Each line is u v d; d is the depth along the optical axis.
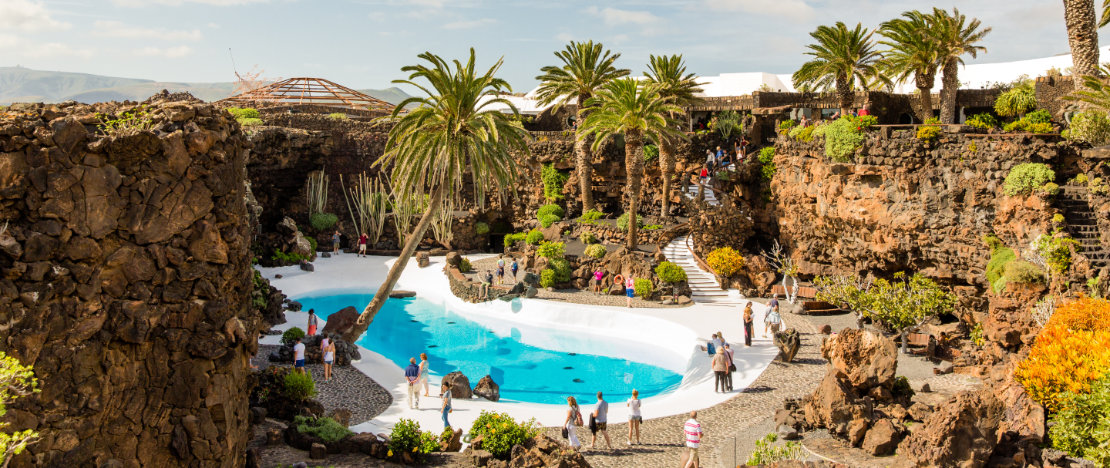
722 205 50.78
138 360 15.70
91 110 16.08
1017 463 18.38
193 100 18.69
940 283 35.78
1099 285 26.44
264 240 56.16
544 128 70.81
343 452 21.19
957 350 31.23
